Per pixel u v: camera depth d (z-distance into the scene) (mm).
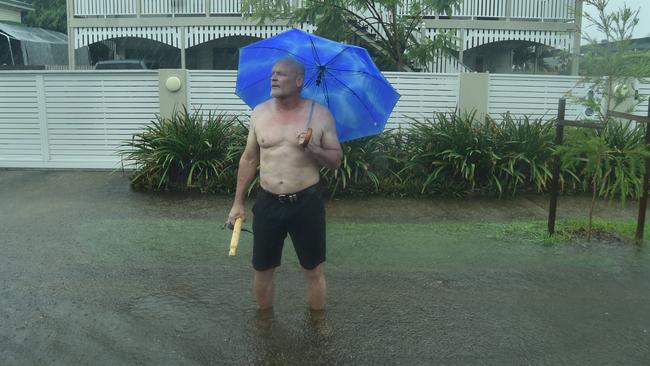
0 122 10125
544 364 3711
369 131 4512
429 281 5016
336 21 11336
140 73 9766
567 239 6156
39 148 10141
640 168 5977
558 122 6078
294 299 4625
